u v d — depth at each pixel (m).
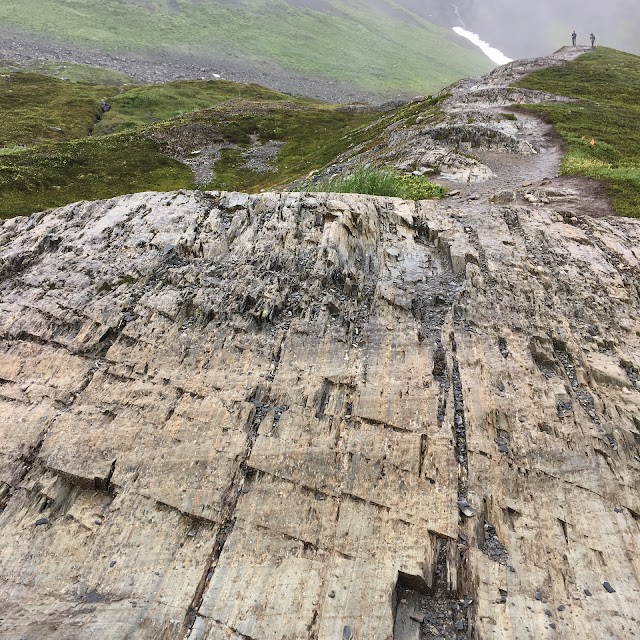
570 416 12.77
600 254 19.25
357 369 13.70
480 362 13.99
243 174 72.81
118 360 14.34
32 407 13.47
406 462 11.42
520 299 16.38
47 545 10.66
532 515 10.72
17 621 9.30
